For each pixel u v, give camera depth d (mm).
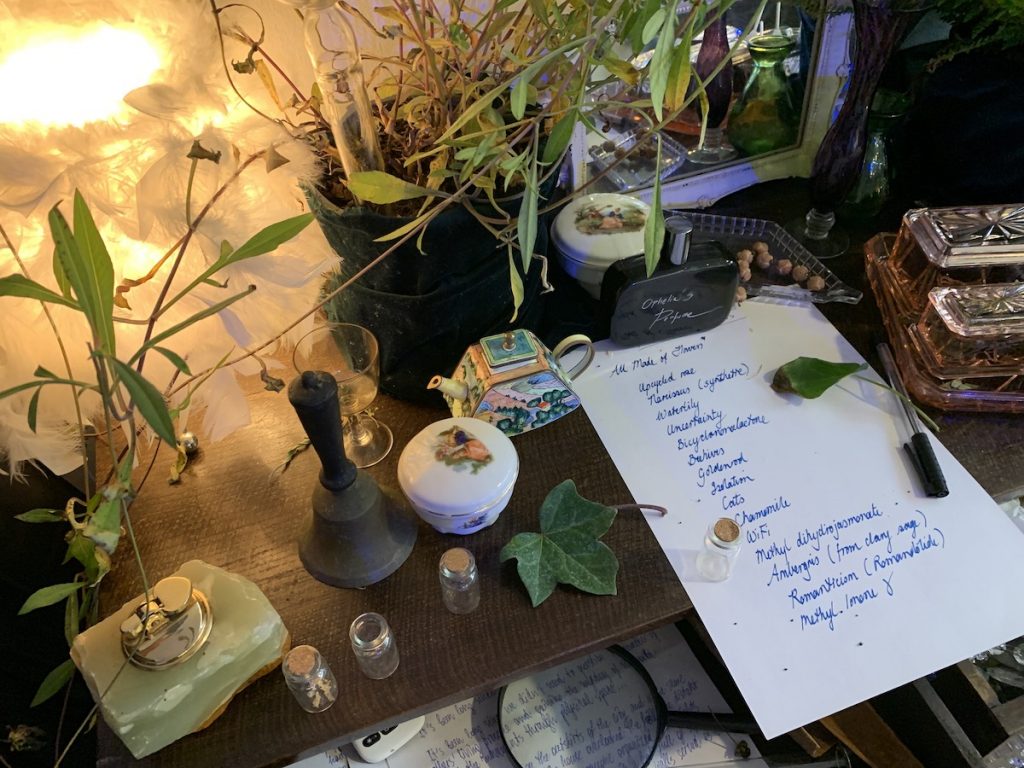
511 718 591
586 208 613
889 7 520
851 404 555
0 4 389
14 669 458
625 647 634
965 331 519
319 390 384
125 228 393
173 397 493
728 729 588
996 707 508
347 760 577
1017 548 477
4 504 461
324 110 481
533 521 491
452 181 475
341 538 452
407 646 437
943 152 626
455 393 513
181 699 391
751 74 648
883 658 438
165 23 416
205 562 475
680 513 496
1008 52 587
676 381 574
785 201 710
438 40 442
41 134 378
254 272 431
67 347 438
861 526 490
